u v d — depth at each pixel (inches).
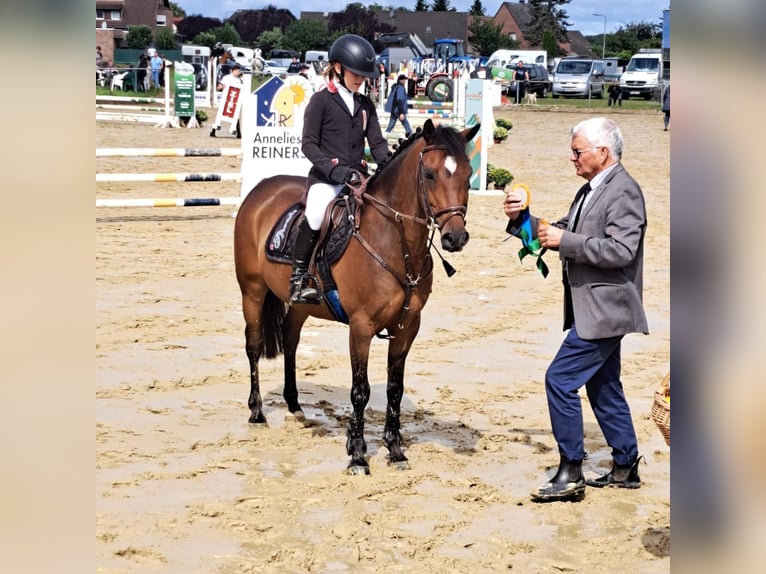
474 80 700.7
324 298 216.5
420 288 205.2
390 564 162.1
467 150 191.9
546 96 1897.1
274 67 1958.7
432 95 1247.5
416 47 2176.4
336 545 169.3
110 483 197.0
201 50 2081.7
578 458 194.9
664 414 161.2
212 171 773.9
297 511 185.8
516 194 191.5
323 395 271.4
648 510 190.9
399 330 208.4
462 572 159.6
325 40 3324.3
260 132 559.5
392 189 199.3
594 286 186.7
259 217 240.4
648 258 482.9
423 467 214.4
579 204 193.2
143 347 309.1
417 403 264.4
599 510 190.5
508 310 379.9
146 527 175.2
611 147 187.9
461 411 258.4
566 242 182.9
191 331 331.9
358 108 215.5
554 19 4335.6
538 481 207.3
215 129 960.9
